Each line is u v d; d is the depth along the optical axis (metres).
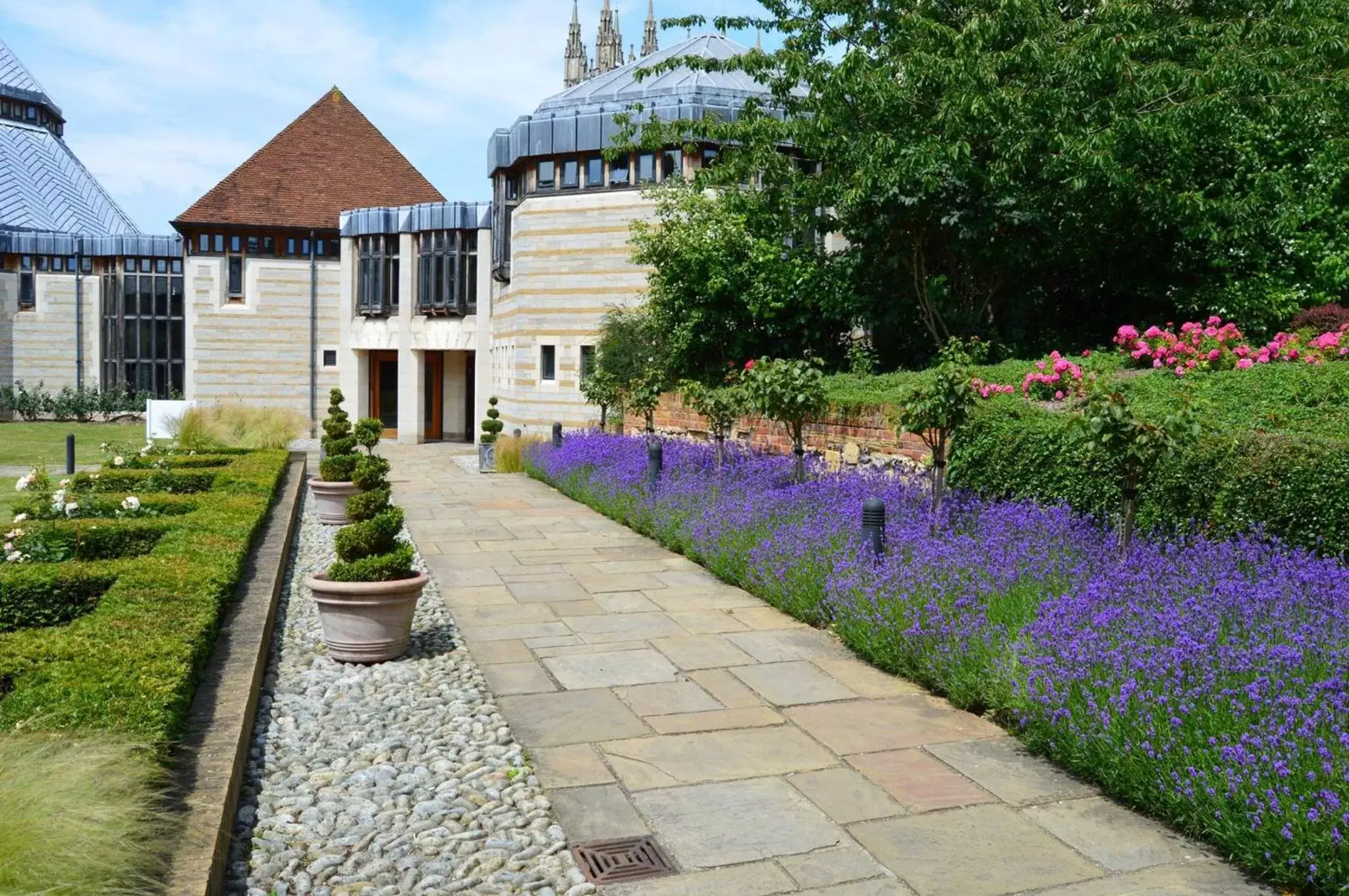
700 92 21.92
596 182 23.47
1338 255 13.23
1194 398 9.20
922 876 3.74
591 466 16.39
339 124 36.66
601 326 21.58
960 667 5.62
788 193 14.82
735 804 4.39
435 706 5.73
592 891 3.61
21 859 2.64
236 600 7.17
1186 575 6.05
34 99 47.66
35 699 4.10
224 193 34.00
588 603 8.48
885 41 14.76
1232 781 3.78
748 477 11.97
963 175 13.17
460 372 33.09
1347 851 3.37
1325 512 6.13
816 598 7.60
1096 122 12.58
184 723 4.48
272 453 18.02
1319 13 12.66
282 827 4.09
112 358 39.19
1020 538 7.46
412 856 3.84
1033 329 14.97
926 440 8.74
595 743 5.15
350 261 32.44
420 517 13.89
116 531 8.45
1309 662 4.54
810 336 17.27
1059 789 4.54
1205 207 12.44
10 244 38.38
